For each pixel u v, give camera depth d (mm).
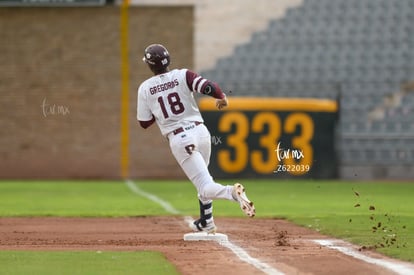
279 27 106562
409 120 102938
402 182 93062
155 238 42031
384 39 106188
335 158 94875
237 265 31188
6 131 100938
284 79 105562
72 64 100938
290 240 40375
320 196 74000
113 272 29344
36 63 101000
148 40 100562
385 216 52469
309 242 39406
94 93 100812
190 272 29344
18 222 51812
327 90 103125
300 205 64812
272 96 103062
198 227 41031
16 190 82688
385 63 105375
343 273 28953
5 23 100812
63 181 97938
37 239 41906
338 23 106562
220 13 106938
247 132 93375
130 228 47719
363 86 104688
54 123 100938
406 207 61625
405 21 106750
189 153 39094
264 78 105688
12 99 101125
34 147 101062
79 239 41812
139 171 100812
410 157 100688
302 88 102375
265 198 71875
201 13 106938
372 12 106938
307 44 106188
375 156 101062
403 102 103812
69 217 55188
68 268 30375
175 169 100562
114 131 100875
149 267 30562
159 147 100750
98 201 69250
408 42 106125
